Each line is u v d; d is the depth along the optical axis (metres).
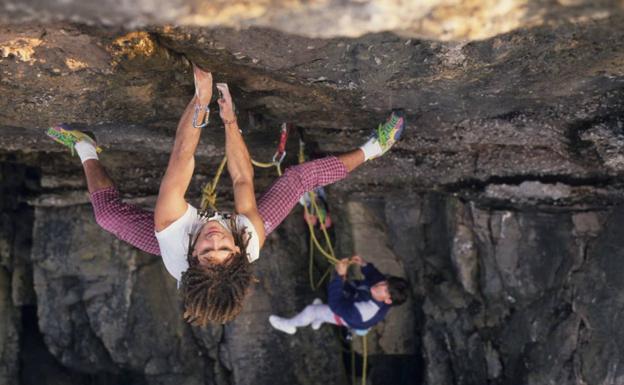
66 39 4.49
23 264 8.42
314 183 5.14
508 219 7.14
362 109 5.94
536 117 6.00
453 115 6.11
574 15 3.88
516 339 7.34
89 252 8.17
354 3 3.71
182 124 4.54
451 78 5.11
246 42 4.64
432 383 8.00
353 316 7.35
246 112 6.02
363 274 7.55
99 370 8.43
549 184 6.91
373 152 5.46
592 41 4.53
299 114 6.12
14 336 8.38
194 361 8.31
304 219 8.36
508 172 7.02
